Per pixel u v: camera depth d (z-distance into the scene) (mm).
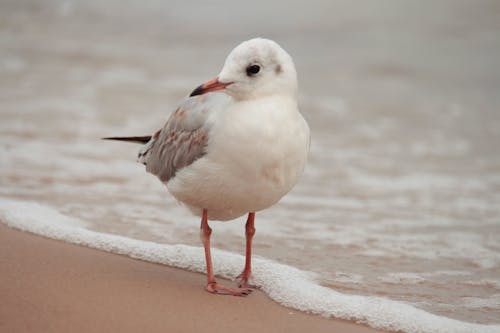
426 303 9000
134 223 11492
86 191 12945
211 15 27781
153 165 9633
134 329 7590
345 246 11039
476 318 8609
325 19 27609
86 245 10281
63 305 8031
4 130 16078
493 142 17344
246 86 8297
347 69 23234
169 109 18156
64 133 16156
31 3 29250
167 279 9258
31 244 10070
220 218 9344
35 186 12969
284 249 10781
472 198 13781
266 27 26656
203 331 7715
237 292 8898
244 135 8188
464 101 20594
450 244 11344
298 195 13680
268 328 7957
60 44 24375
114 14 28203
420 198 13703
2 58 22391
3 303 7957
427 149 16766
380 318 8367
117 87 20000
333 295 8867
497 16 27406
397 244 11234
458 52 24688
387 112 19438
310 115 18922
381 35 26156
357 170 15258
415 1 28969
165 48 24609
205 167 8469
